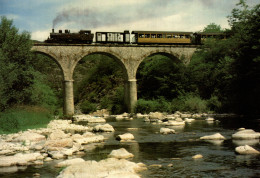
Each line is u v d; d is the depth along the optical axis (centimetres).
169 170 1098
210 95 4578
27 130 2452
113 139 1930
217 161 1220
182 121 2841
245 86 3834
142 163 1180
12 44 3512
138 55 5575
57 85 7831
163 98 5147
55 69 8075
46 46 5109
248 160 1213
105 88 6969
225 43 4756
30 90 3484
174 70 5416
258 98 3659
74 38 5431
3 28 3562
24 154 1348
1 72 2983
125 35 5728
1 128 2378
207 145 1596
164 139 1869
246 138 1759
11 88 3300
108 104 6169
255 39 3491
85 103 6425
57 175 1008
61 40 5375
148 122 3294
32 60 3850
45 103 3856
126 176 910
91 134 1942
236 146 1527
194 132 2155
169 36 5919
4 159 1258
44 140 1878
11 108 2914
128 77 5516
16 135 2036
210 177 1004
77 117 4422
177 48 5781
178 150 1487
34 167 1188
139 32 5775
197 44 6034
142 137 1988
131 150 1514
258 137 1772
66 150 1420
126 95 5600
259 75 3578
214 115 3666
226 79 4150
